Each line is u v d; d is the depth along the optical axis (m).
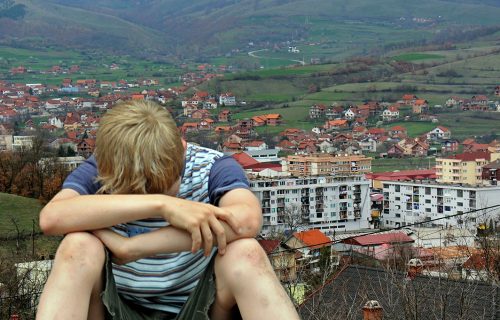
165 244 3.09
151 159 3.11
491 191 92.31
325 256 10.00
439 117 178.88
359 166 107.50
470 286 9.05
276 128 170.62
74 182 3.31
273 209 87.44
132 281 3.26
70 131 147.00
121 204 3.04
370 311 8.79
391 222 100.25
